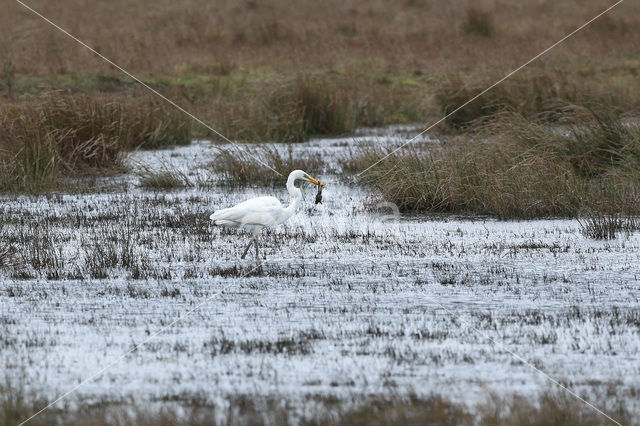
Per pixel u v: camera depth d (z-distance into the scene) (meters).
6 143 39.56
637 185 32.28
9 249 25.14
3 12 82.81
